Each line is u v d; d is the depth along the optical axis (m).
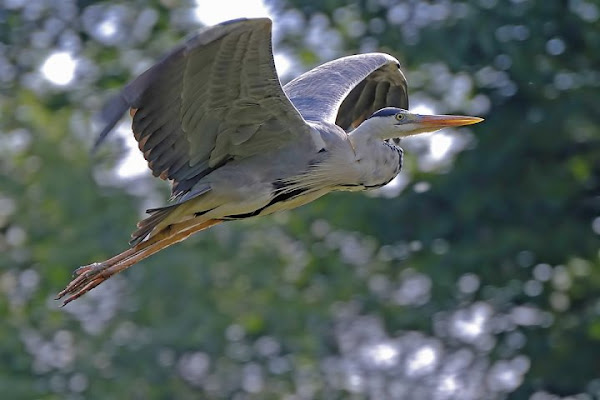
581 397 16.55
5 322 15.66
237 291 15.25
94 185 15.59
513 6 15.75
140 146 8.66
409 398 16.55
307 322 15.52
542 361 16.53
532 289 16.77
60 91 17.55
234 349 15.13
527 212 16.45
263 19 7.85
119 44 17.61
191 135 8.73
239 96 8.48
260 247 15.73
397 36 15.85
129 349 14.75
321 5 16.19
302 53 16.66
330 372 15.85
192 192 9.01
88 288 9.63
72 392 15.16
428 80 16.42
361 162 9.52
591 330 16.05
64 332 15.70
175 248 15.20
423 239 16.23
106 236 15.16
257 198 9.16
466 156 16.33
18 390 14.92
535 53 15.95
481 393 16.73
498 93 16.38
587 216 16.77
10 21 17.86
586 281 16.97
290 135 9.02
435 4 15.94
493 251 16.19
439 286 16.27
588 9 16.11
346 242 16.97
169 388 14.78
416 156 16.55
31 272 16.22
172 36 17.59
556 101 16.22
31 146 16.34
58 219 15.58
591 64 16.56
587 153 16.64
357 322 16.67
